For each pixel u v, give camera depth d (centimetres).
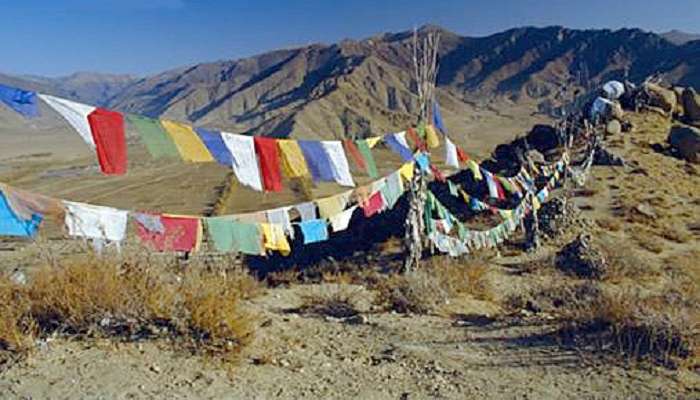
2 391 652
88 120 598
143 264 906
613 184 3059
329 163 838
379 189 1145
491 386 809
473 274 1633
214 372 757
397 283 1351
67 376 696
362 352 940
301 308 1275
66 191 7150
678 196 3003
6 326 749
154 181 7725
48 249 946
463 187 3166
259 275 2028
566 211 2459
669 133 3819
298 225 974
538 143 3781
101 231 691
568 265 1967
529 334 1055
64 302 805
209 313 841
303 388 756
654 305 1056
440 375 845
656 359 880
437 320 1187
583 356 911
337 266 2016
